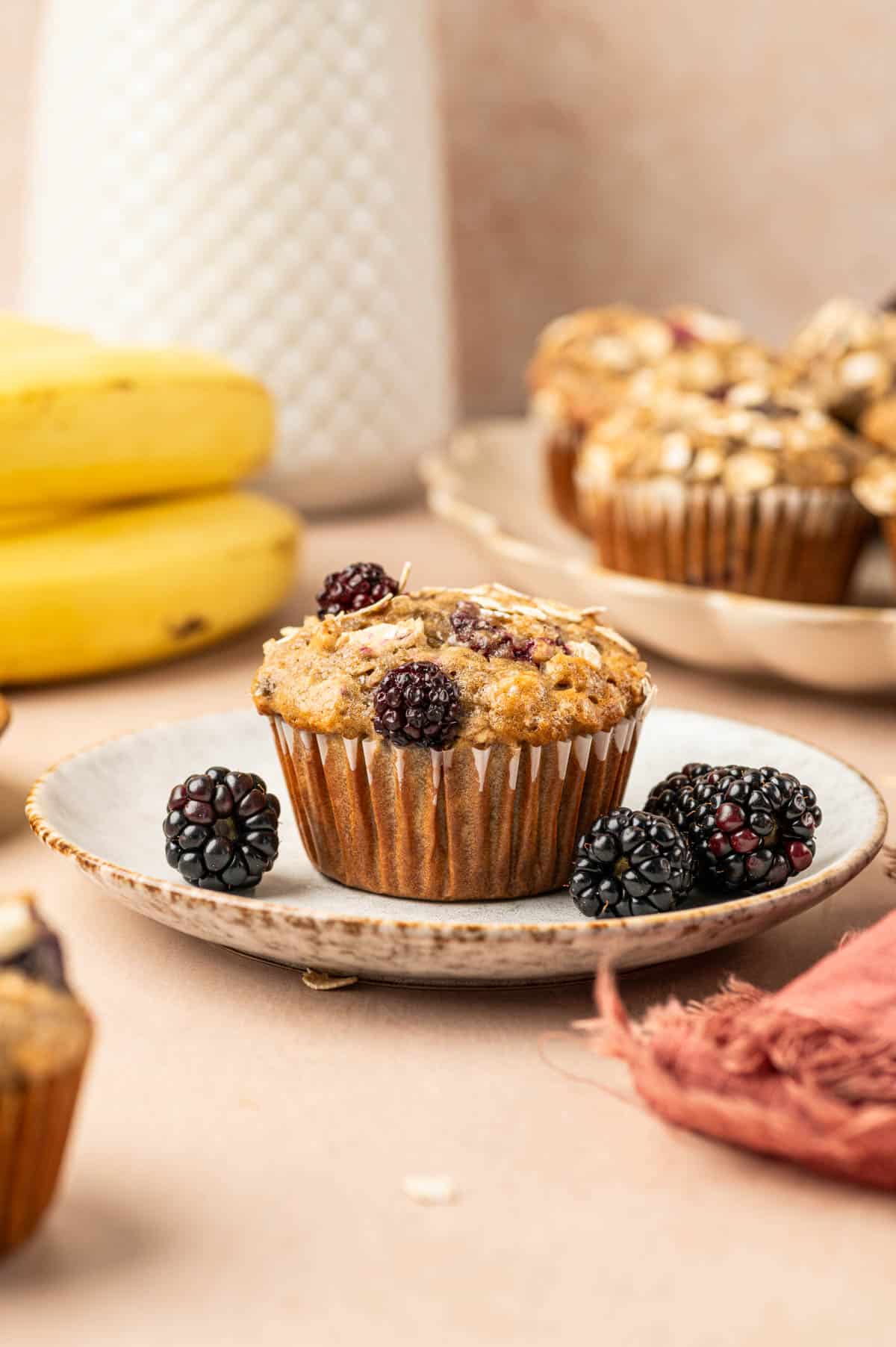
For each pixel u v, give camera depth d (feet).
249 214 2.44
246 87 2.40
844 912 1.66
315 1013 1.54
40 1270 1.35
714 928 1.51
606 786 1.65
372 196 2.49
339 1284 1.34
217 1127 1.44
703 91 2.98
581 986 1.57
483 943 1.49
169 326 2.46
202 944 1.62
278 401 2.50
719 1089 1.42
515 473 2.70
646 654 2.19
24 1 2.87
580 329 2.50
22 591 2.00
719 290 3.09
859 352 2.22
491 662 1.62
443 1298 1.34
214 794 1.61
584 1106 1.46
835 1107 1.37
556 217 3.09
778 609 1.96
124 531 2.11
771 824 1.59
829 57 2.94
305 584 2.36
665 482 2.13
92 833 1.67
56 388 2.02
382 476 2.65
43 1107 1.32
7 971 1.33
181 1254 1.36
